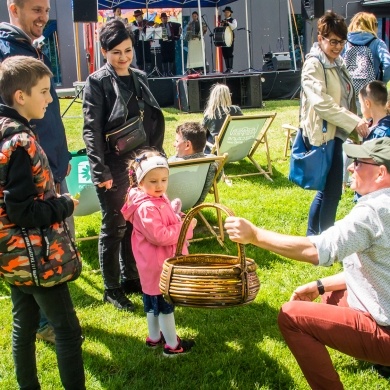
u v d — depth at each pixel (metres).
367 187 2.39
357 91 5.32
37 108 2.44
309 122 4.34
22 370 2.65
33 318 2.63
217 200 4.88
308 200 6.12
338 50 4.31
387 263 2.32
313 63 4.31
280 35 19.34
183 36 18.55
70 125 10.97
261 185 6.78
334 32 4.23
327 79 4.34
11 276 2.41
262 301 3.78
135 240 3.15
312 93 4.25
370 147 2.38
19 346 2.62
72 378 2.56
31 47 3.21
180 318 3.59
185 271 2.41
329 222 4.52
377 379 2.89
